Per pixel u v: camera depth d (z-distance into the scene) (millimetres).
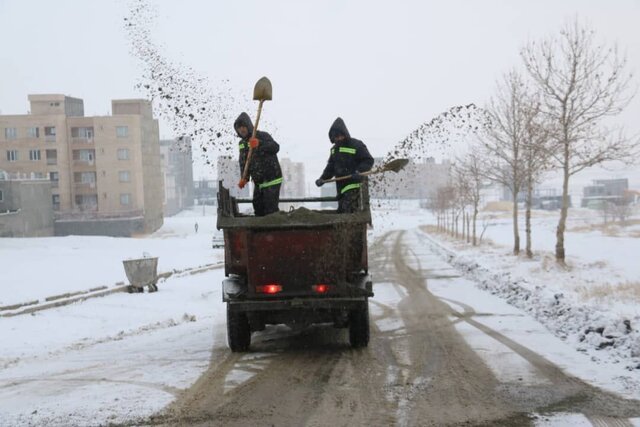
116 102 75125
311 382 6766
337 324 8547
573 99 19438
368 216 7801
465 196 38500
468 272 20250
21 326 11008
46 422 5461
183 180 121312
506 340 8922
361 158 9008
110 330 10758
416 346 8680
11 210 58844
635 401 5840
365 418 5488
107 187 73312
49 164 73375
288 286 8078
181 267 24031
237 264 8273
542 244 33188
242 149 8898
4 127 73625
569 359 7609
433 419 5426
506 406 5754
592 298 11969
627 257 22422
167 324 11297
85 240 46969
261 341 9359
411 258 27938
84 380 7004
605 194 120812
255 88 7992
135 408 5828
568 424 5234
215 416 5582
